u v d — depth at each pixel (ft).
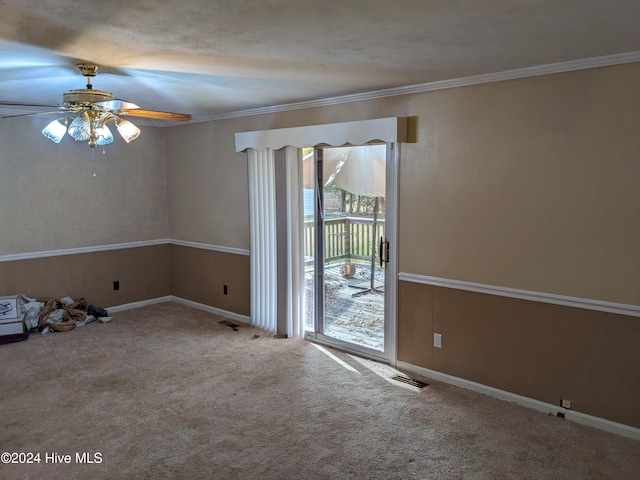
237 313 17.74
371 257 13.64
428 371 12.60
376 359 13.73
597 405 10.05
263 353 14.32
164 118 11.60
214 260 18.35
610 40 8.10
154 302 20.04
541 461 8.92
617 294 9.62
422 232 12.36
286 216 15.12
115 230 18.66
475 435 9.78
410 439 9.63
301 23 7.00
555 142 10.09
